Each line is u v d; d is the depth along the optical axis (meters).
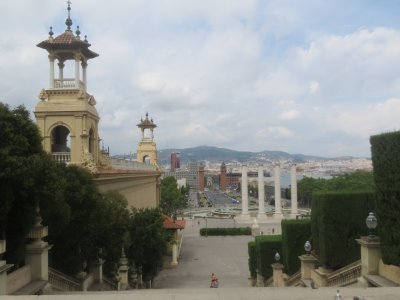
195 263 71.81
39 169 21.42
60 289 25.20
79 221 27.95
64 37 39.62
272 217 143.62
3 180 19.92
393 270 22.17
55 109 38.25
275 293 17.53
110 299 16.66
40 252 22.50
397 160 20.80
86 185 28.56
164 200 126.69
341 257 29.81
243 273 62.78
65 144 41.88
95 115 41.53
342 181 163.88
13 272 20.69
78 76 39.50
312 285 22.70
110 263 37.28
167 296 17.05
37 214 23.20
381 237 22.55
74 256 28.80
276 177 144.88
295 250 38.84
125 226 34.72
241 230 109.00
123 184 50.00
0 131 20.64
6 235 22.14
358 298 15.32
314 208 32.75
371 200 30.06
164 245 49.03
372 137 23.30
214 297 16.78
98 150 43.12
